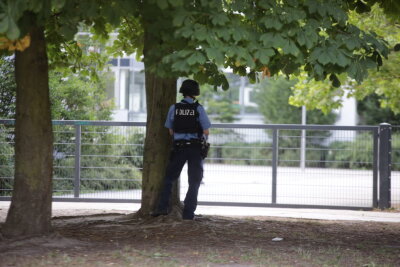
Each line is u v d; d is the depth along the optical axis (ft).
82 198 68.08
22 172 39.24
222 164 71.82
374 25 71.77
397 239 47.93
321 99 88.53
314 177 69.51
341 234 49.52
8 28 30.63
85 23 42.37
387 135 67.21
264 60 35.99
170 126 49.06
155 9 36.11
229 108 219.61
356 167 68.74
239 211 64.03
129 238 43.42
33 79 38.70
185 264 34.32
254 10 37.42
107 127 69.31
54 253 36.32
